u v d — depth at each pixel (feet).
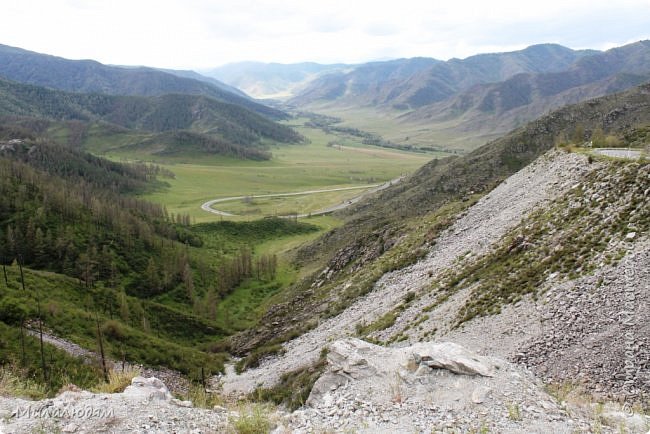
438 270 180.34
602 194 138.00
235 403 76.28
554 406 62.44
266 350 210.79
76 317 225.76
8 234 394.93
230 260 531.50
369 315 180.24
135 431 53.47
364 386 71.67
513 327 105.70
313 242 557.74
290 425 60.49
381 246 269.85
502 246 156.56
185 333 315.99
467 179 564.30
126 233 470.39
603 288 99.35
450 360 72.08
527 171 225.76
